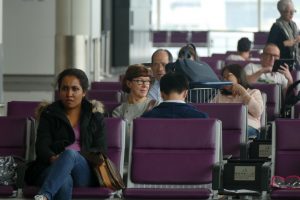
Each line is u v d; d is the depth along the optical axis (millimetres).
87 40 27000
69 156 11523
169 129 12328
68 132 12078
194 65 15688
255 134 15016
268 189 11656
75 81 12109
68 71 12172
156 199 11656
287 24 23141
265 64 19859
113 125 12461
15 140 12766
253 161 11828
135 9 40188
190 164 12227
